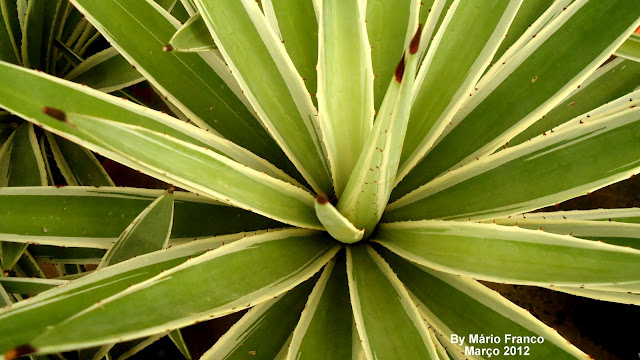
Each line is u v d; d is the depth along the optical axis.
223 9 1.16
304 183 1.28
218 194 1.11
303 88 1.20
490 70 1.22
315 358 1.12
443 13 1.31
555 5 1.21
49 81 1.14
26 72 1.13
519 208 1.17
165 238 1.19
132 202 1.26
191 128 1.18
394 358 1.10
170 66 1.26
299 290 1.22
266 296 1.12
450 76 1.21
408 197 1.22
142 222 1.19
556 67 1.20
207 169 1.11
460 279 1.17
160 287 1.07
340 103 1.16
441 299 1.18
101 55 1.46
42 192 1.24
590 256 1.07
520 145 1.18
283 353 1.18
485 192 1.19
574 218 1.28
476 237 1.12
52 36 1.45
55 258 1.35
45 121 1.11
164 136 1.08
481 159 1.19
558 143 1.17
